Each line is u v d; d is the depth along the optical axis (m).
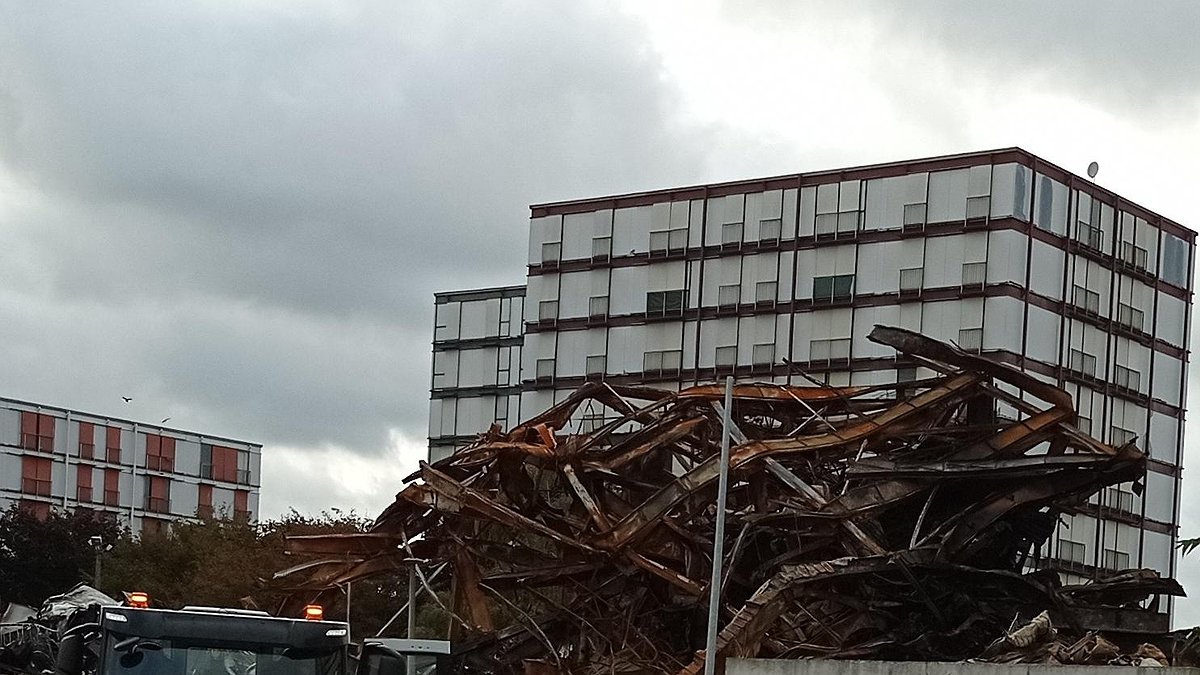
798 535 35.97
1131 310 68.94
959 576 34.34
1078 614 34.38
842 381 66.69
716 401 38.84
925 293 65.06
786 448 36.44
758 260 69.75
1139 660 27.58
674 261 72.25
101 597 35.72
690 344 71.25
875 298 66.31
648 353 72.50
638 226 73.62
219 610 25.61
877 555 33.91
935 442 37.72
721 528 27.28
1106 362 67.62
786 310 68.62
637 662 35.97
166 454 120.12
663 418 39.59
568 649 39.03
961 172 64.88
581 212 75.56
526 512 38.34
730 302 70.31
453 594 39.62
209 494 122.44
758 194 70.19
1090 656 28.03
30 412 112.62
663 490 36.00
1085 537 66.25
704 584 35.62
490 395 82.38
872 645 33.44
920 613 34.38
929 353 37.09
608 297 74.06
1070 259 66.12
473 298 83.81
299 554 40.28
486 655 38.00
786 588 32.91
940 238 65.06
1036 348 64.50
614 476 38.06
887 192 66.62
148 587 65.69
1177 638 29.41
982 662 27.70
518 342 81.88
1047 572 35.62
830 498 36.31
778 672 28.30
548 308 75.94
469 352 83.44
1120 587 35.91
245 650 24.34
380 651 25.16
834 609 35.00
